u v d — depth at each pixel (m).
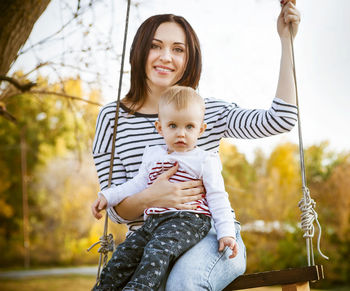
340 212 10.59
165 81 2.16
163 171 1.90
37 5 2.24
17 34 2.23
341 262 10.13
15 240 18.47
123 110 2.18
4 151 17.88
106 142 2.17
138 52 2.18
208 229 1.76
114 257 1.73
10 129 17.58
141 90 2.20
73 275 14.35
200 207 1.78
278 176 11.30
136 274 1.56
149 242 1.65
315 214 1.81
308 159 11.84
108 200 1.90
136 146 2.09
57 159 17.64
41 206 18.42
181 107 1.85
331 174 11.14
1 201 18.36
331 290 9.67
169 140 1.88
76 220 18.12
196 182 1.82
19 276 14.13
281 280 1.62
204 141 2.06
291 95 1.91
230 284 1.70
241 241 1.87
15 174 18.34
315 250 10.43
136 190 1.93
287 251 10.62
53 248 18.42
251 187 11.04
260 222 11.14
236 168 11.16
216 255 1.67
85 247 18.27
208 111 2.12
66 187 17.70
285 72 1.95
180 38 2.19
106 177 2.15
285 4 2.01
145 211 1.81
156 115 2.15
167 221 1.74
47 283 12.53
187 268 1.61
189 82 2.24
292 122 1.90
